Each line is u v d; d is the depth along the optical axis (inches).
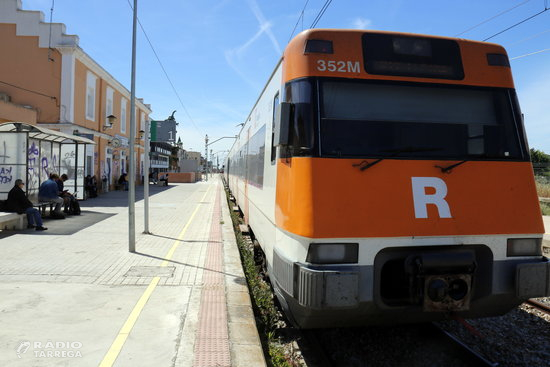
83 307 192.5
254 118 337.4
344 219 147.4
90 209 626.2
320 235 145.3
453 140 161.9
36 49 792.3
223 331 168.1
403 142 158.1
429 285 149.6
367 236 148.1
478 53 172.1
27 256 296.5
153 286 229.5
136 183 1409.9
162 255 312.0
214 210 668.1
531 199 163.6
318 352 173.2
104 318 179.6
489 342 184.2
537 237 161.9
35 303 196.2
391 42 164.9
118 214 569.6
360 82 159.3
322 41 159.8
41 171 520.7
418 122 160.9
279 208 173.6
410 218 151.6
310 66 157.5
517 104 172.4
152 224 486.3
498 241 157.9
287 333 194.4
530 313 219.0
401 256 153.4
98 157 978.1
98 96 964.6
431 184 155.5
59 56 796.0
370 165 151.3
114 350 149.0
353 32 163.3
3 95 780.0
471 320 208.8
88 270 260.8
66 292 214.2
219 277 251.3
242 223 562.3
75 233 400.8
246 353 150.5
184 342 157.2
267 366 155.0
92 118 928.9
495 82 171.5
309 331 193.8
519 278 154.3
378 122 157.6
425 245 152.1
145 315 184.2
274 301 233.9
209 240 384.5
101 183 1002.1
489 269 156.9
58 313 184.1
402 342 184.5
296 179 152.7
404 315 156.0
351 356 173.2
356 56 161.0
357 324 160.7
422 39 167.8
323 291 139.9
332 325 159.5
